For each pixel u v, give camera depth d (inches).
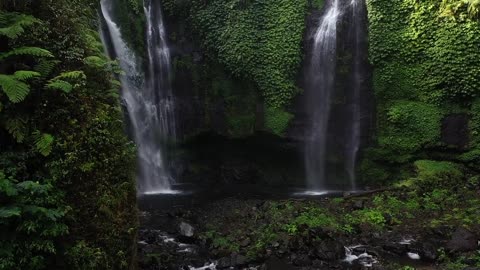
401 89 570.3
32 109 241.3
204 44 618.2
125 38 571.8
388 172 575.8
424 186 494.3
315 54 605.9
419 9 561.3
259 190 586.6
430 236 390.3
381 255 354.6
